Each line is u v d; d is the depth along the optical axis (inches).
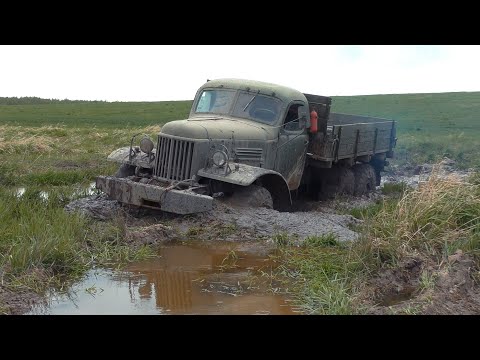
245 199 324.8
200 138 322.7
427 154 772.0
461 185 287.1
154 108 1835.6
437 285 213.9
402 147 823.1
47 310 196.5
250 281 232.1
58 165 594.6
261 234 299.4
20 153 671.1
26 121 1288.1
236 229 300.2
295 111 393.7
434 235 251.4
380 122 507.2
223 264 255.4
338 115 557.0
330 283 218.5
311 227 311.1
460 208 267.6
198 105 393.4
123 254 259.4
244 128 351.6
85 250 258.4
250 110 375.9
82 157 657.6
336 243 283.1
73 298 209.0
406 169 693.9
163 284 227.5
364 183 484.7
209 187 326.0
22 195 363.9
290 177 394.0
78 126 1168.8
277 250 277.0
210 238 292.7
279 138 372.2
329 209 410.6
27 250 229.8
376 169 531.5
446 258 233.5
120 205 327.6
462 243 246.5
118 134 905.5
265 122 372.2
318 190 457.1
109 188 321.7
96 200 341.1
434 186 284.2
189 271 244.8
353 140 449.4
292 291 220.8
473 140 889.5
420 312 192.7
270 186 351.3
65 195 380.2
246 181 309.7
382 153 525.0
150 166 345.1
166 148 330.0
